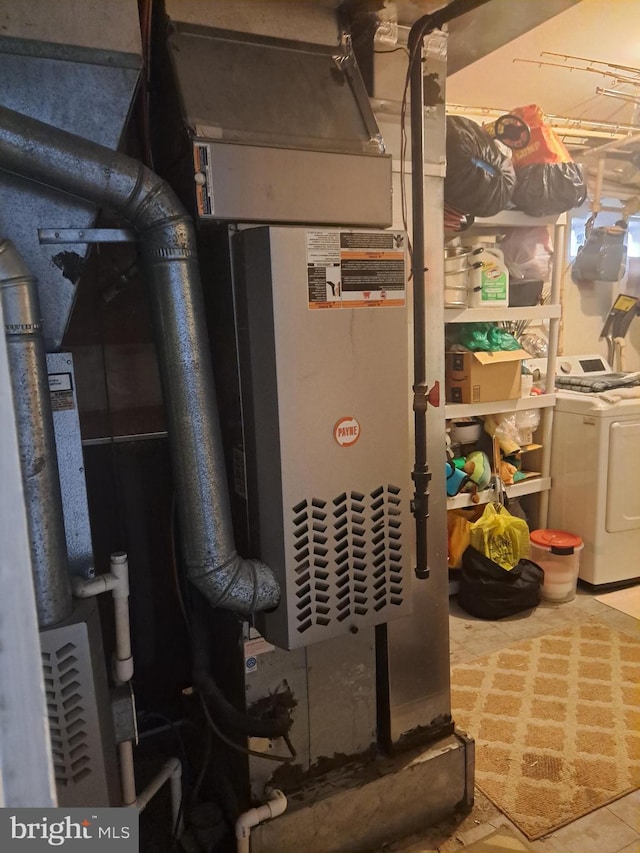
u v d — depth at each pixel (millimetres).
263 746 1508
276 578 1297
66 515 1357
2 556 394
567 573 2982
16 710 408
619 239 3686
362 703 1640
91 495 1877
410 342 1603
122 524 1930
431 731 1733
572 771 1895
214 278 1406
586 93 3029
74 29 1156
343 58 1453
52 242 1212
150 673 2023
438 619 1721
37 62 1141
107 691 1310
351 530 1338
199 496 1261
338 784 1581
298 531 1277
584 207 3844
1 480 391
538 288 3084
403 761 1662
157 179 1189
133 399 1899
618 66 2660
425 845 1649
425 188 1560
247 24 1356
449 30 1577
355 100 1424
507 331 3262
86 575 1386
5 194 1175
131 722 1393
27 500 1134
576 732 2068
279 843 1488
